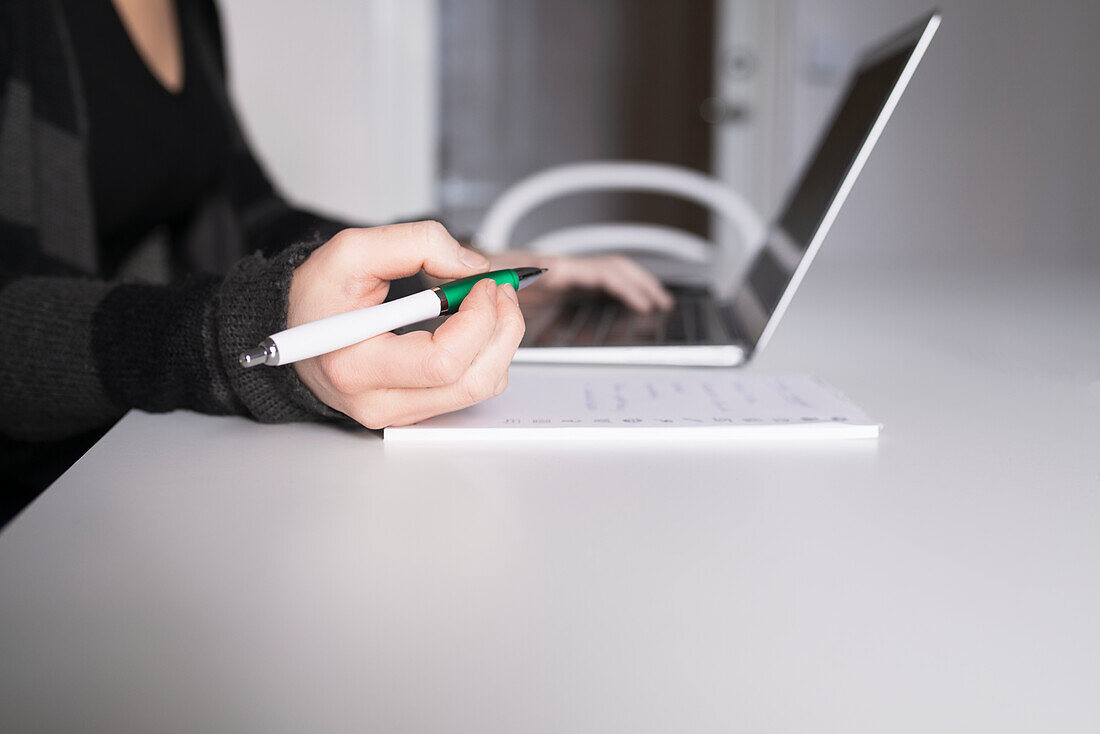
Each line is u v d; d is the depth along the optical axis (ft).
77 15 3.08
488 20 10.36
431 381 1.34
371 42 8.21
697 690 0.72
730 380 1.84
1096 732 0.67
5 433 1.88
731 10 8.91
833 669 0.76
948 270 4.30
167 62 3.67
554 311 2.72
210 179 3.85
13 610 0.86
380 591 0.90
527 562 0.98
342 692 0.72
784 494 1.20
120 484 1.23
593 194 10.80
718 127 9.21
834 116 3.08
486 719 0.68
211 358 1.51
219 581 0.92
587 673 0.75
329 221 3.79
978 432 1.52
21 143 2.68
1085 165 7.11
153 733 0.66
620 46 10.38
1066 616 0.86
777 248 2.79
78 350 1.60
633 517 1.11
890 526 1.09
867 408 1.69
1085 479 1.28
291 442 1.44
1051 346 2.32
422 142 8.91
